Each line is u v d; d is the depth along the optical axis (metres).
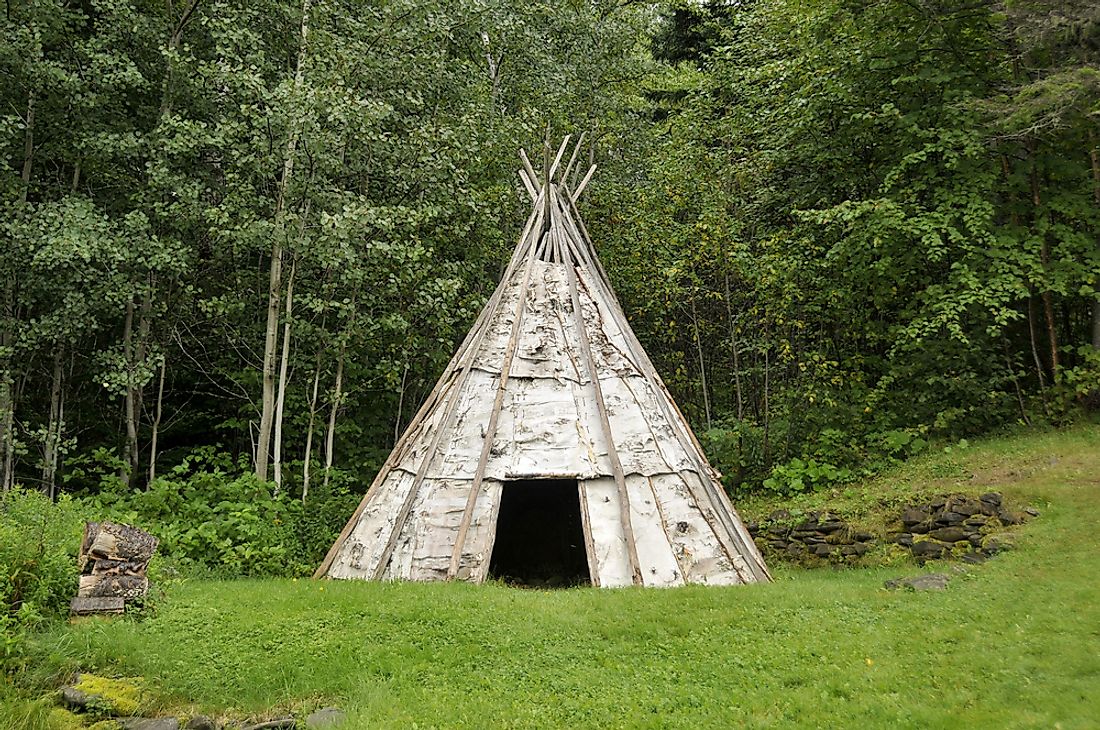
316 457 15.96
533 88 18.56
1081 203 13.99
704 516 10.45
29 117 13.12
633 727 5.55
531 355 11.52
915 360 15.22
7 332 13.05
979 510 11.29
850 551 12.23
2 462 13.42
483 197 16.42
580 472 10.41
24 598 7.34
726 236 16.22
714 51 21.41
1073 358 16.31
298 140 13.47
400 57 14.80
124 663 6.67
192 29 15.07
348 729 5.63
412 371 16.52
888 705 5.68
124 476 14.01
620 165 20.25
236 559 10.47
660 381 12.00
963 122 14.48
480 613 8.00
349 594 8.73
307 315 15.42
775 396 16.48
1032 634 6.89
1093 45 12.90
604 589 9.24
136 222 12.84
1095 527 9.96
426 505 10.47
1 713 5.84
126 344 13.95
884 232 14.20
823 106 16.31
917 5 14.45
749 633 7.44
